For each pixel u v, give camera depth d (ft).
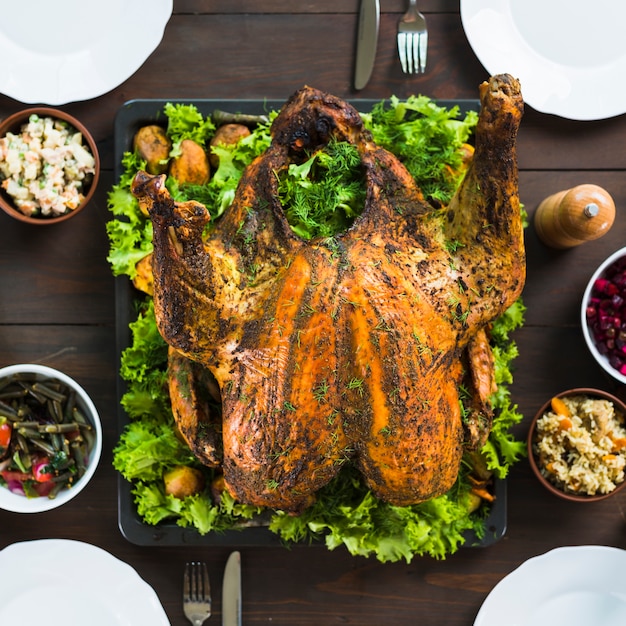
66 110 4.01
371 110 3.90
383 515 3.79
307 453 3.28
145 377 3.80
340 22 4.04
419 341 3.26
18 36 3.96
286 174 3.47
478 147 3.30
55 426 3.84
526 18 3.99
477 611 4.04
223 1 4.03
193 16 4.03
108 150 4.01
